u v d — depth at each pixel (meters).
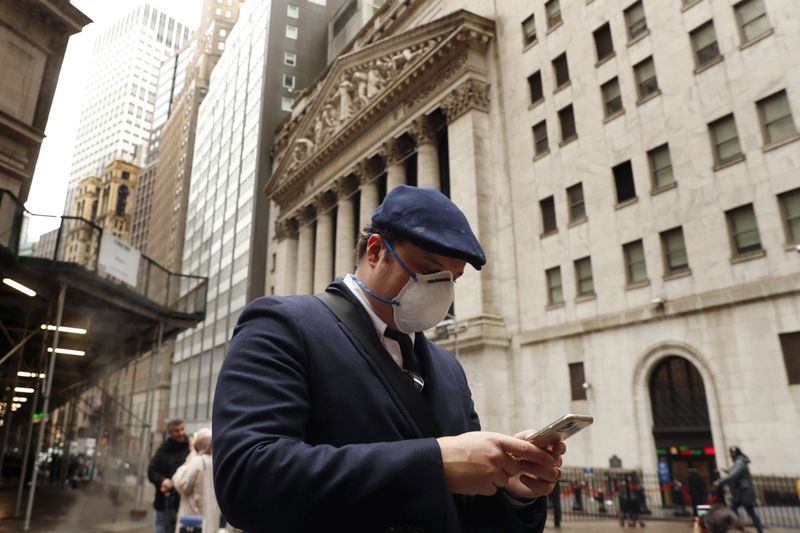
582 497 18.88
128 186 139.75
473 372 24.30
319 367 1.31
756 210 17.16
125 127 175.12
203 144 76.75
